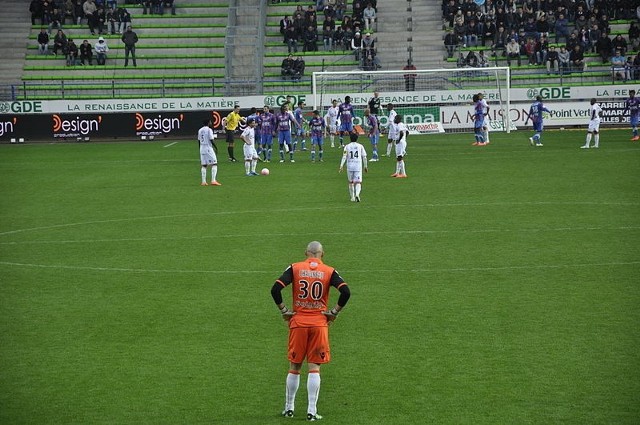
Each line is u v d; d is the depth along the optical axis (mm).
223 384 32312
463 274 47562
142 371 33719
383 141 122688
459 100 132375
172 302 43312
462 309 41094
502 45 142875
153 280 47719
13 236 60375
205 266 50625
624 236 55938
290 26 144500
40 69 142500
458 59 139875
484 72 138375
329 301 42906
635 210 64625
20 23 150000
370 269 49031
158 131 130875
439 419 28672
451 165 92688
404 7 151625
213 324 39625
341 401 30484
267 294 44531
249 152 87750
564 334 37062
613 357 34125
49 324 39969
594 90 132875
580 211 64625
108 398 31016
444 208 66938
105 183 85000
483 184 78438
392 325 38938
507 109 128375
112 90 138500
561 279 46000
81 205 72438
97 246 56719
